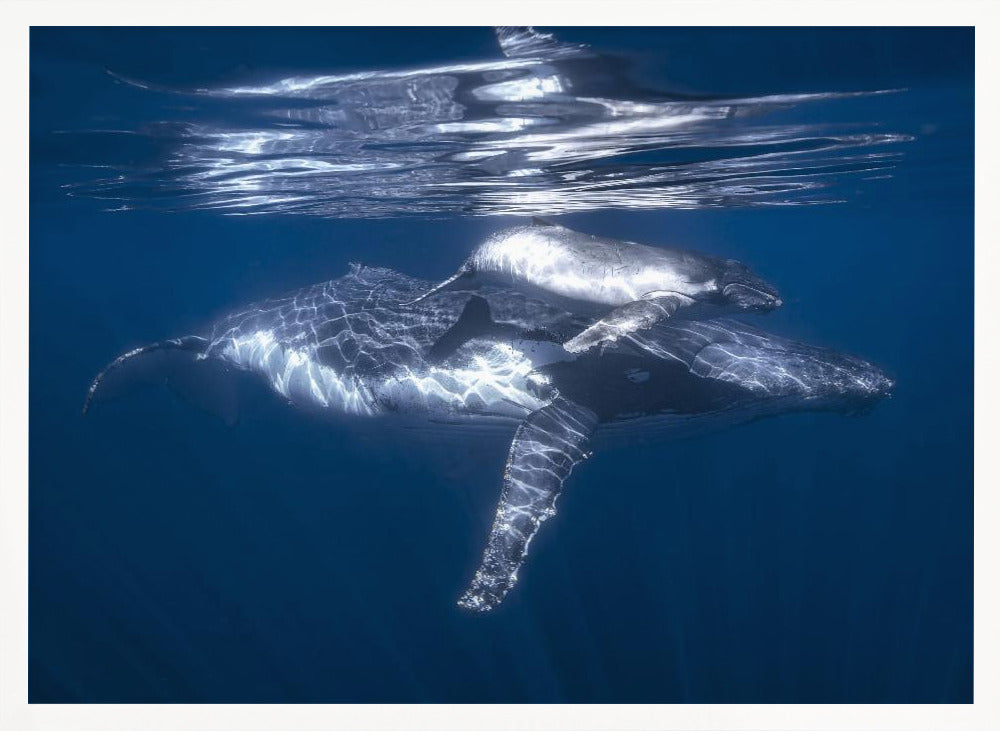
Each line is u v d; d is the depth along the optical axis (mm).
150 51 7734
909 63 8797
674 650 11867
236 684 11227
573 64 8086
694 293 9594
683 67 8336
